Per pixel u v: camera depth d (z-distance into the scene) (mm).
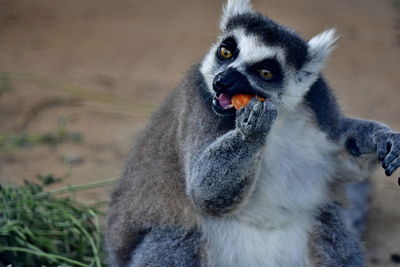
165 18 23969
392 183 15961
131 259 11633
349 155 11297
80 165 16438
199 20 23812
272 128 10969
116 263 12016
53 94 19547
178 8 24688
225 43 11242
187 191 10844
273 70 10969
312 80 11211
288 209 11164
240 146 10289
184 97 11461
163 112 12031
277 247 11227
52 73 20500
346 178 11523
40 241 12836
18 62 20969
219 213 10727
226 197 10523
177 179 11203
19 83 20000
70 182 15695
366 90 19938
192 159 10820
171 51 21875
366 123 11156
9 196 13547
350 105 19047
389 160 10570
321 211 11375
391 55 22000
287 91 11008
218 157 10406
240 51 11031
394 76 20812
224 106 10703
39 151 17031
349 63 21422
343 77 20594
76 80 20188
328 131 11250
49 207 13547
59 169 16250
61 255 13039
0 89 19625
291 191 11133
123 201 12000
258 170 10516
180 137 11203
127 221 11773
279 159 11062
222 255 11195
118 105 19094
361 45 22484
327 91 11461
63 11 24219
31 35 22547
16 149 17047
